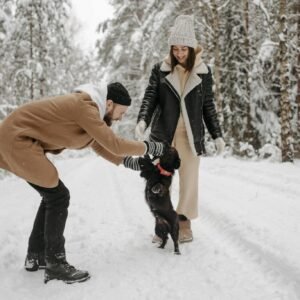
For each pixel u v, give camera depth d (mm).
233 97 16438
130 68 21766
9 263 3633
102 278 3266
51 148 3254
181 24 4035
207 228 4809
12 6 17500
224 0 16016
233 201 5934
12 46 17688
